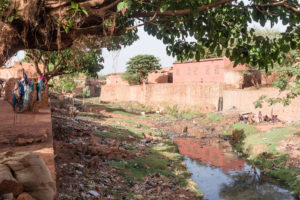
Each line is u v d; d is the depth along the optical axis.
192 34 5.68
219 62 40.50
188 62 45.94
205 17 5.54
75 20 4.66
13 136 6.96
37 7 4.22
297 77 18.09
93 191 8.98
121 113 41.03
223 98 37.91
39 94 11.27
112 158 14.80
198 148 23.81
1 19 4.20
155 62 59.56
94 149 14.52
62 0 4.40
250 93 33.25
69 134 16.97
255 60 5.64
